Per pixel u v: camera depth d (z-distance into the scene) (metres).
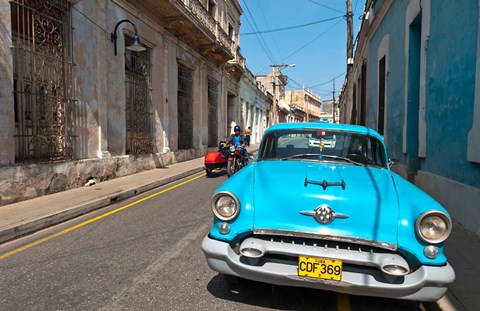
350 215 2.76
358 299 3.29
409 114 8.75
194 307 3.05
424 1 7.37
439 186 6.19
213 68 20.88
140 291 3.35
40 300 3.17
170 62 14.60
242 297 3.26
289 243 2.79
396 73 10.30
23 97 7.32
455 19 5.70
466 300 3.04
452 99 5.80
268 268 2.79
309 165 3.79
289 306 3.13
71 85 8.56
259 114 38.34
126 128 11.48
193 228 5.53
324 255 2.67
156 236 5.12
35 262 4.12
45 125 7.80
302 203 2.86
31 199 7.18
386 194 2.95
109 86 10.22
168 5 12.39
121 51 10.80
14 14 7.14
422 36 7.44
